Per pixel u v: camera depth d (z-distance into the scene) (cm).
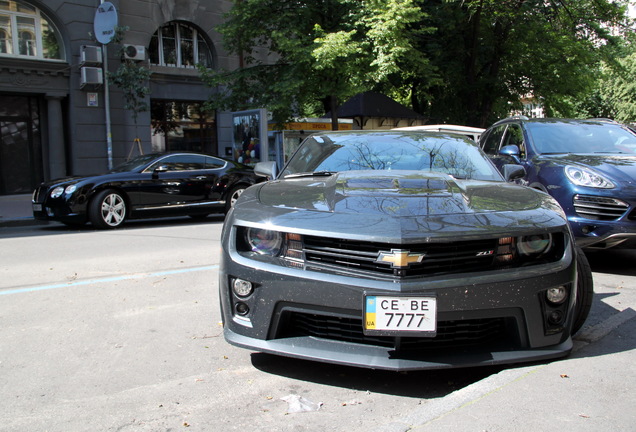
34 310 447
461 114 2433
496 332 284
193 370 318
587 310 329
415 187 332
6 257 690
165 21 1917
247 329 290
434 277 265
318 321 283
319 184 351
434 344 277
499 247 277
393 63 1554
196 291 507
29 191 1692
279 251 288
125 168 1073
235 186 1177
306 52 1511
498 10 2145
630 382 261
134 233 936
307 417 255
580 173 541
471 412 233
